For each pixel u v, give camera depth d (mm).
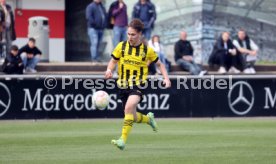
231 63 78562
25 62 74375
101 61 84500
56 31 90812
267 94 67875
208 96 67000
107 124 59312
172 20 86438
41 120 63656
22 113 63719
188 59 77062
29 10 89750
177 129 54656
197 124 59656
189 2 85375
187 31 85875
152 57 40250
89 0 93000
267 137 48281
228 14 86688
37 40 80000
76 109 64625
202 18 84875
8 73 70875
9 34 75938
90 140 46156
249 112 67688
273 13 88875
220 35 81750
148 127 56969
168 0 86375
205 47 85375
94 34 77938
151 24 78312
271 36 89000
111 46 89125
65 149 41594
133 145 43688
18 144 44031
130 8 87812
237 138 47625
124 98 40562
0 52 75688
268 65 83312
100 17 77812
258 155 38844
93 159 37031
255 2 87938
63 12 90875
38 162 35969
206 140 46406
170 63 77438
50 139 46688
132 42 39719
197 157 37875
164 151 40531
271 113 68000
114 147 42531
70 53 93812
